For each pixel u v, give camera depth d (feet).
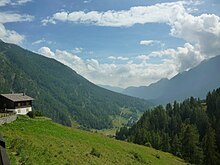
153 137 539.29
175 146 497.46
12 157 118.21
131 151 265.34
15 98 345.31
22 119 245.24
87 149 201.36
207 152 468.75
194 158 454.40
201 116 630.33
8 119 216.33
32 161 123.85
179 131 622.95
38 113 304.30
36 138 174.29
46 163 130.41
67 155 160.04
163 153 388.37
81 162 158.30
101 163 176.65
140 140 539.70
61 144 182.39
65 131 246.47
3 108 341.21
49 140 181.68
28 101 359.46
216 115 638.12
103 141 264.72
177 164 320.09
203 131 605.31
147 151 327.26
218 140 534.78
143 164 234.79
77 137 234.99
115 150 242.99
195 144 486.38
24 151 131.44
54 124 270.67
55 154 149.89
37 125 233.35
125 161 214.48
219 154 492.95
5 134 154.30
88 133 293.84
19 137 157.28
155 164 261.44
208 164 461.78
